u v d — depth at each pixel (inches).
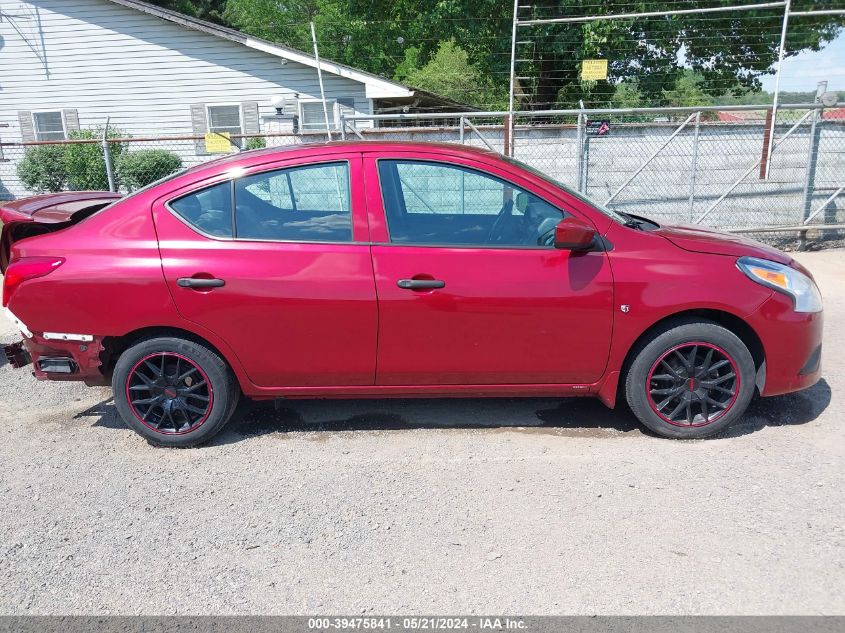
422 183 143.3
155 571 108.0
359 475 136.5
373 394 148.0
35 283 141.2
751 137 368.5
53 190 569.6
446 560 108.7
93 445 153.3
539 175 146.7
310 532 117.2
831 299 266.4
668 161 377.4
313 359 143.1
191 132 706.8
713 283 138.6
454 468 138.3
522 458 141.8
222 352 142.9
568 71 631.8
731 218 379.2
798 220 373.4
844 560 105.8
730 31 563.2
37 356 146.9
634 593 99.7
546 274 138.6
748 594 98.8
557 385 146.3
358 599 100.3
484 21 650.8
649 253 140.0
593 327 140.2
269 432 157.5
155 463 143.9
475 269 138.5
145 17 677.3
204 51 684.7
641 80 586.9
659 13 366.0
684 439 147.3
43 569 109.1
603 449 144.7
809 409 161.9
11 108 714.8
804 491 125.6
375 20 888.9
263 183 142.9
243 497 129.3
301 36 1387.8
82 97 706.8
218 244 140.5
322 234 141.3
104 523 121.6
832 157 361.1
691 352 142.6
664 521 117.3
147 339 144.3
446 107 828.6
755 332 141.6
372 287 138.5
